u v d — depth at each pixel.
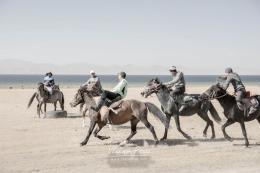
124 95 14.70
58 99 22.92
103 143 14.79
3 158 12.28
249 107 14.05
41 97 22.22
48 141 15.10
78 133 17.02
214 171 10.91
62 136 16.22
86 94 14.44
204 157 12.52
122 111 13.84
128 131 17.72
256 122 21.17
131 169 11.01
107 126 19.19
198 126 19.84
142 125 19.75
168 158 12.35
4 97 38.53
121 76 14.77
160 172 10.73
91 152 13.17
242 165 11.59
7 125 19.30
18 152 13.13
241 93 14.09
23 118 22.17
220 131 18.17
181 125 20.16
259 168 11.27
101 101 14.04
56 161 11.91
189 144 14.66
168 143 14.87
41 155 12.70
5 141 15.05
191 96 15.29
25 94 43.19
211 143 14.95
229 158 12.42
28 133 16.94
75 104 14.50
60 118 22.34
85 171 10.80
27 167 11.21
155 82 14.71
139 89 54.22
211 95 14.38
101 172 10.69
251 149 13.87
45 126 19.02
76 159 12.16
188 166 11.39
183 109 15.18
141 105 14.05
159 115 14.16
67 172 10.70
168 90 14.86
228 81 14.18
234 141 15.41
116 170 10.91
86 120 21.48
